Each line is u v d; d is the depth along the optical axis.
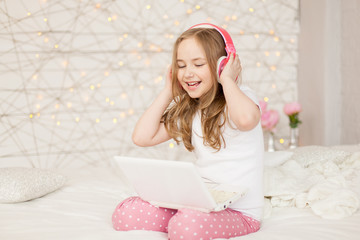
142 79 3.25
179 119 1.51
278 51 3.42
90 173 2.30
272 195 1.62
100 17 3.15
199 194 1.17
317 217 1.47
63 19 3.09
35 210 1.62
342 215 1.44
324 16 3.01
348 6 2.89
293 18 3.42
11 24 3.02
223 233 1.23
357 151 2.13
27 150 3.10
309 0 3.22
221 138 1.39
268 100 3.43
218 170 1.38
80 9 3.11
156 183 1.23
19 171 1.84
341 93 3.02
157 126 1.52
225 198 1.24
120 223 1.33
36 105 3.10
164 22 3.25
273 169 1.85
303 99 3.38
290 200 1.64
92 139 3.21
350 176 1.80
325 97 3.04
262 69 3.41
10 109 3.06
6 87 3.04
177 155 3.31
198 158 1.47
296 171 1.86
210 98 1.40
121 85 3.22
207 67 1.38
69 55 3.12
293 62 3.45
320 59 3.08
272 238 1.23
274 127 3.14
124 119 3.24
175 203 1.27
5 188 1.71
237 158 1.36
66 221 1.46
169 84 1.55
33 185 1.75
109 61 3.19
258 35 3.38
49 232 1.32
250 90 1.44
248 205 1.35
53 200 1.76
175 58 1.46
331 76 3.03
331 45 3.01
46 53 3.08
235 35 3.35
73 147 3.18
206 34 1.39
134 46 3.22
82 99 3.17
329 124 3.05
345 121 2.98
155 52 3.25
